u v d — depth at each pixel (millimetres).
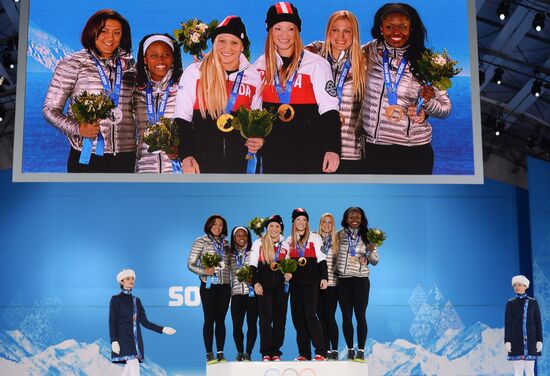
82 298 10938
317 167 8867
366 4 9164
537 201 11734
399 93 9016
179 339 10836
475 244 11359
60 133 8766
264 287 8234
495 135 12094
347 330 8266
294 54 9039
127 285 7996
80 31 8938
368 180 8867
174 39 8992
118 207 11133
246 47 9023
